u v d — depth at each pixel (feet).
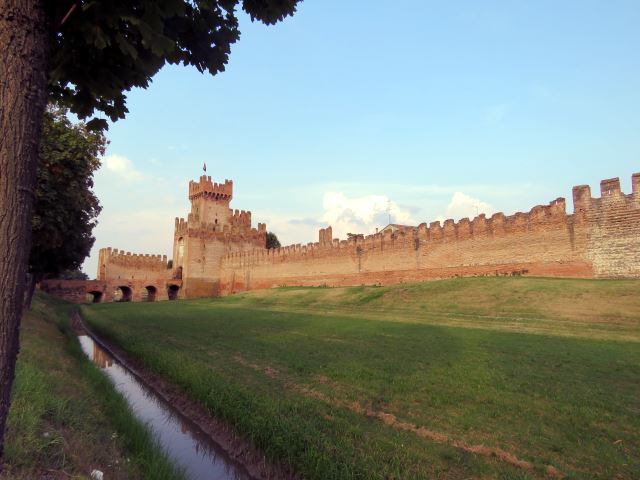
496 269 137.80
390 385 41.42
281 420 30.68
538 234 127.85
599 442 27.68
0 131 11.35
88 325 116.67
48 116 63.62
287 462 26.73
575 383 41.14
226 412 35.32
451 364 50.47
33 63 12.01
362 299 139.44
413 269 164.45
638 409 33.78
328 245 204.95
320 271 208.23
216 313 135.64
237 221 309.01
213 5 18.53
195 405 40.78
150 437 31.01
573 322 79.15
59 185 68.13
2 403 11.53
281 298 175.32
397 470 23.11
